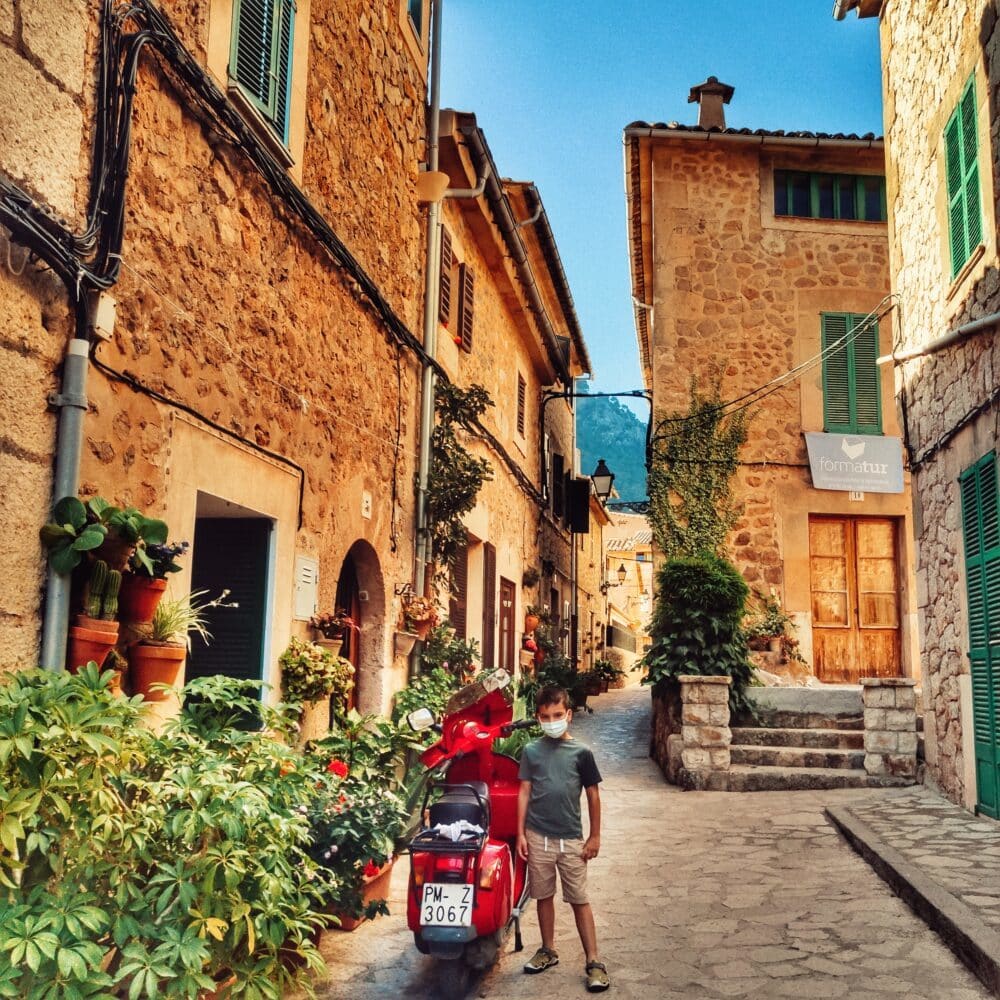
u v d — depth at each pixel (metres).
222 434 5.38
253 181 5.78
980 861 5.91
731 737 10.52
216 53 5.33
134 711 3.32
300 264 6.50
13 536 3.75
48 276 3.95
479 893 4.32
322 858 4.78
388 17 8.58
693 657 10.92
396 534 8.56
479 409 10.09
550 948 4.75
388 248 8.55
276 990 3.55
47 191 3.95
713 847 7.16
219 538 6.08
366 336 7.84
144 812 3.39
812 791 9.33
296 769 4.30
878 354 14.01
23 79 3.83
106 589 4.10
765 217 14.24
